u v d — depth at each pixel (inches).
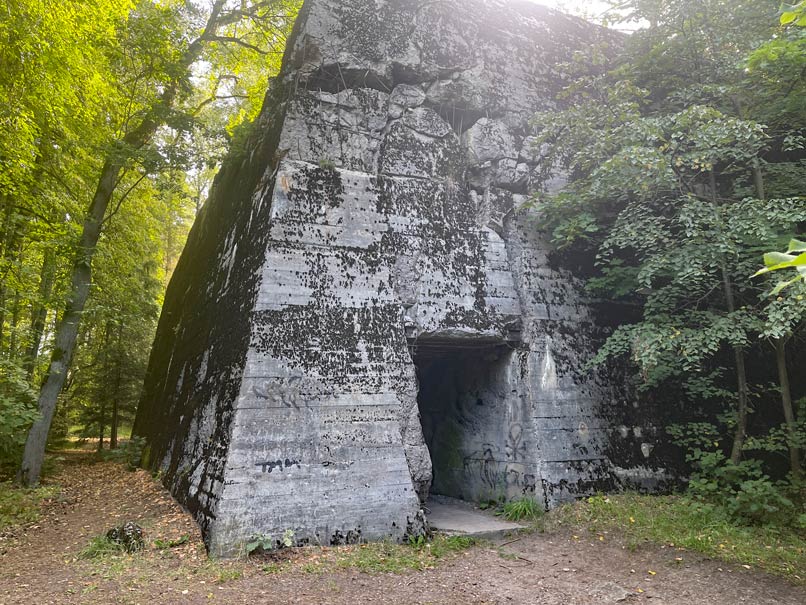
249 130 421.4
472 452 387.5
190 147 418.6
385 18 365.7
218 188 542.6
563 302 379.2
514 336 360.8
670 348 312.2
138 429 602.9
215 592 211.0
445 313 336.2
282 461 266.2
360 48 352.8
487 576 240.4
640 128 328.5
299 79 336.5
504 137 386.9
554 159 387.5
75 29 364.2
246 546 245.4
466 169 374.6
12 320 560.7
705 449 383.6
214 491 262.2
